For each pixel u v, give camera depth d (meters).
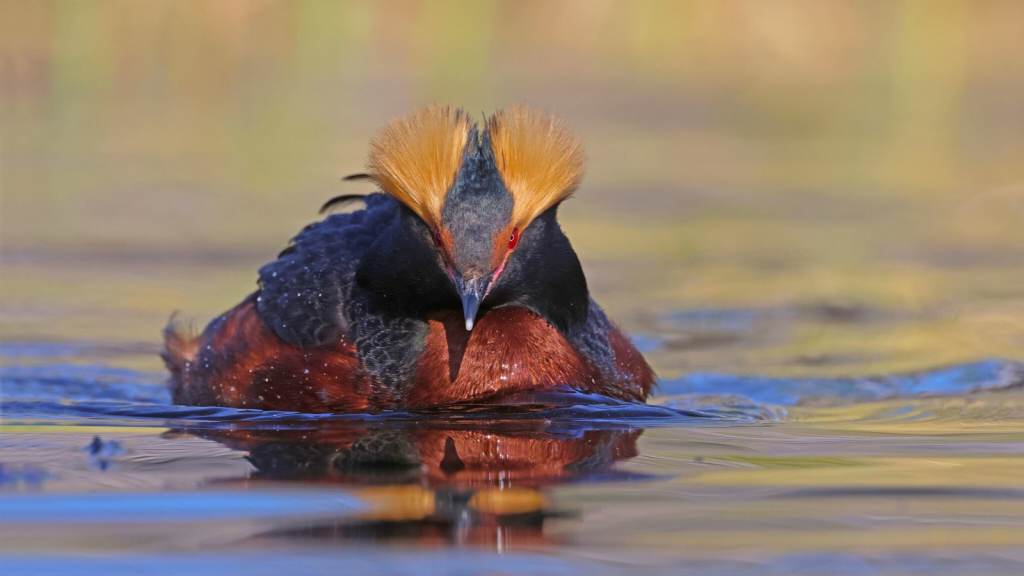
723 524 7.14
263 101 31.62
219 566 6.30
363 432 9.88
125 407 11.25
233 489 7.82
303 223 22.11
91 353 14.71
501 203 10.61
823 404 12.03
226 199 23.98
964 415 11.16
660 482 8.14
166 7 31.08
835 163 28.34
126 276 18.77
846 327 16.22
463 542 6.73
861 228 22.55
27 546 6.59
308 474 8.26
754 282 18.84
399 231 11.20
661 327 16.38
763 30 34.56
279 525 7.01
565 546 6.70
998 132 31.36
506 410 10.78
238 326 12.39
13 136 29.52
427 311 11.33
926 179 26.55
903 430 10.29
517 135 10.88
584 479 8.21
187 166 26.78
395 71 31.94
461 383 11.11
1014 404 11.77
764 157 29.06
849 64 34.88
